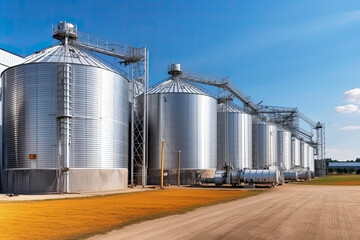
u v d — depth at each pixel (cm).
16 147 4991
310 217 2412
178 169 6875
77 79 5016
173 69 8019
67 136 4816
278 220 2266
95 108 5116
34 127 4881
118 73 5547
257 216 2450
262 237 1731
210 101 7625
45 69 4950
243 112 9375
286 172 9544
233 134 9069
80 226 2047
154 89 7731
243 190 5550
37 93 4931
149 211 2733
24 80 5016
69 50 5556
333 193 4844
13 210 2786
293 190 5559
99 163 5088
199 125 7362
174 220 2273
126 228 1989
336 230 1928
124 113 5703
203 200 3688
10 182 5041
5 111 5297
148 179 7250
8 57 6253
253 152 11025
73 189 4847
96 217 2406
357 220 2291
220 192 5022
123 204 3253
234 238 1705
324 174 17388
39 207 3006
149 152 7312
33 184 4778
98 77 5191
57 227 2016
